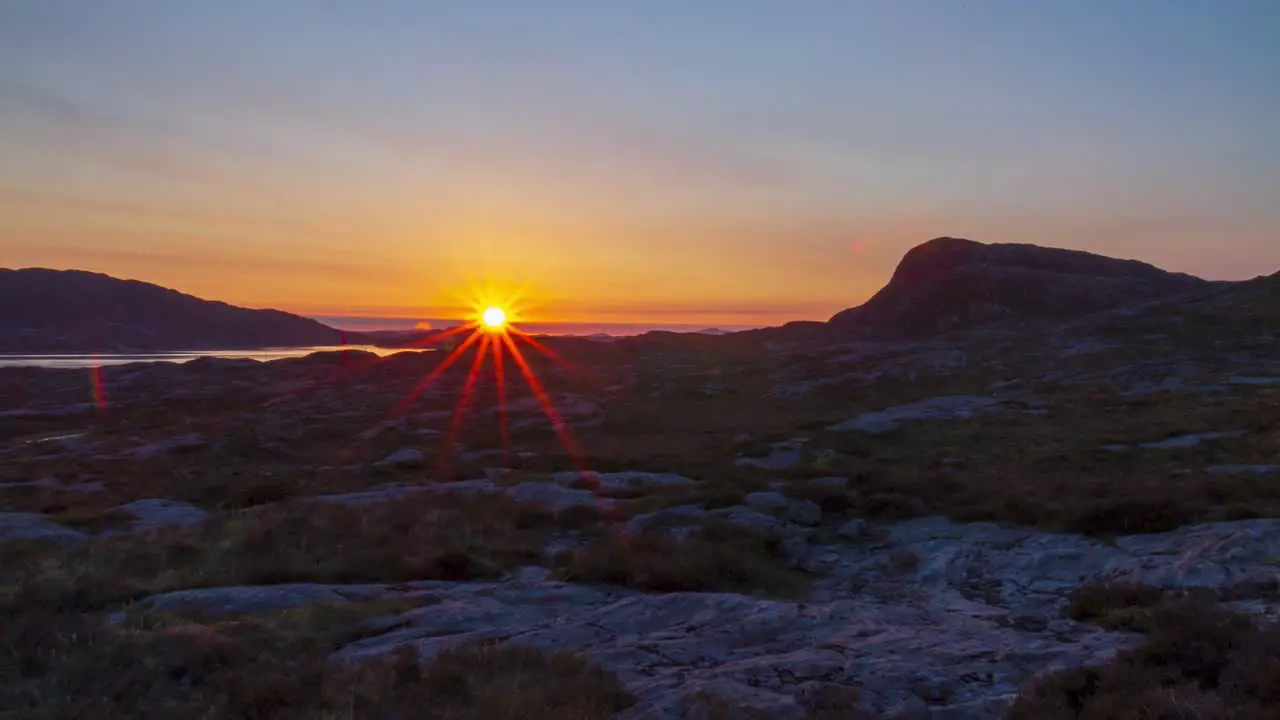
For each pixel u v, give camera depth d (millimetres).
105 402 87125
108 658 9438
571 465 32094
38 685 8688
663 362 96812
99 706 8188
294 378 94812
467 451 41656
